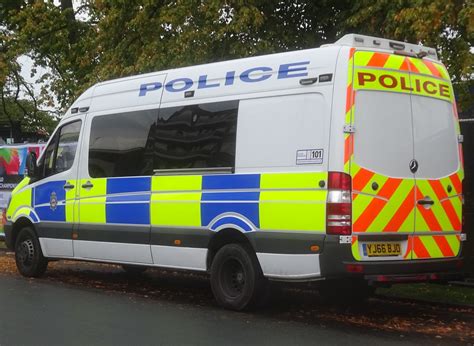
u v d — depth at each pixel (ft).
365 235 20.97
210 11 40.16
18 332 20.62
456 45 33.73
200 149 25.21
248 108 23.73
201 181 24.94
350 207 20.71
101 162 29.30
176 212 25.68
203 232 24.70
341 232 20.59
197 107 25.62
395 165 21.89
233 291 24.27
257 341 19.77
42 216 32.07
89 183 29.60
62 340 19.67
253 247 22.95
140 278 33.81
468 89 34.60
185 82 26.37
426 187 22.68
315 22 44.27
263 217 22.67
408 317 23.91
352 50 21.48
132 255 27.53
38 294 27.86
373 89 21.70
